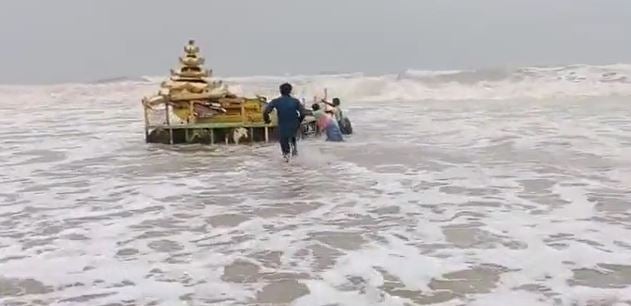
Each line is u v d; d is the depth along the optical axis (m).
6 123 23.69
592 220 8.36
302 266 6.80
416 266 6.67
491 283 6.12
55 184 11.73
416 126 20.33
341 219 8.73
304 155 14.46
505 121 21.27
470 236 7.73
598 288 5.93
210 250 7.45
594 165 12.51
